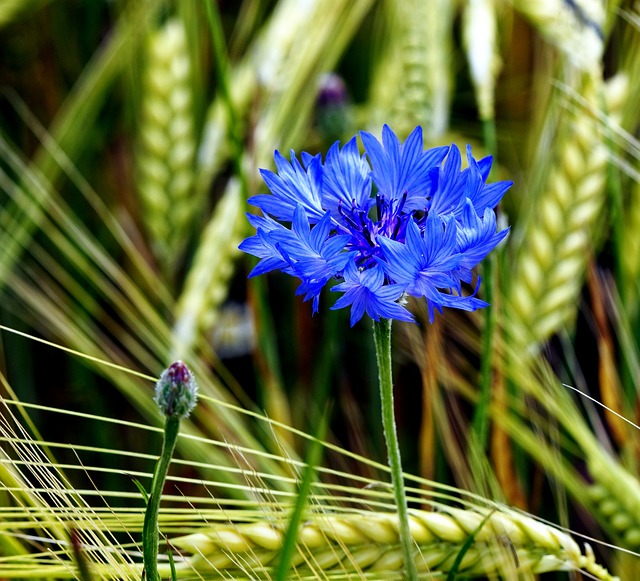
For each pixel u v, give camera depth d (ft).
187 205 2.37
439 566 1.62
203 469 1.93
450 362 2.20
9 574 1.56
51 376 2.41
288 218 1.45
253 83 2.30
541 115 2.34
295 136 2.26
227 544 1.58
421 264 1.38
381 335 1.42
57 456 2.29
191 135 2.41
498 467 1.89
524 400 2.05
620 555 1.84
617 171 1.99
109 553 1.56
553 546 1.62
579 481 1.90
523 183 2.41
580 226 2.03
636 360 1.95
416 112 2.23
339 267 1.38
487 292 1.75
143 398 2.01
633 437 1.92
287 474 1.87
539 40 2.41
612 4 2.06
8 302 2.33
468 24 1.99
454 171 1.42
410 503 2.11
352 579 1.60
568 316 2.06
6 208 2.35
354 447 2.19
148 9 2.42
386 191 1.48
